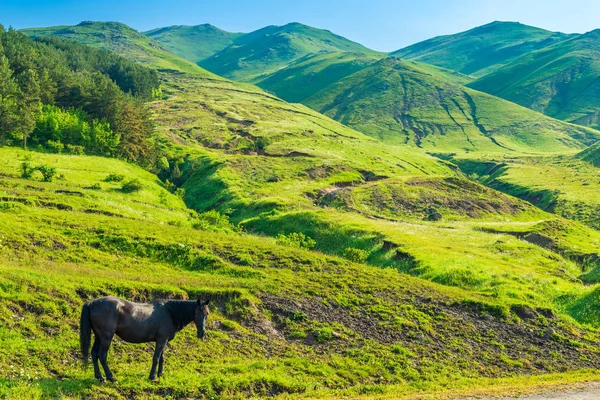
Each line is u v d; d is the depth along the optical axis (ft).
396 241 220.64
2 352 57.57
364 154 571.28
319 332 89.66
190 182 410.31
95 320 51.75
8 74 376.89
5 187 190.90
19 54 468.34
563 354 99.66
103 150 394.32
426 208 362.53
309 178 416.46
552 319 117.39
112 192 247.09
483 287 153.07
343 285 116.06
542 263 216.33
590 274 201.57
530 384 75.05
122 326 52.95
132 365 62.75
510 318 112.98
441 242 235.61
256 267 127.54
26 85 373.81
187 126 609.83
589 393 67.10
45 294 75.77
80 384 52.65
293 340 86.84
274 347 81.82
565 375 84.74
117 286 86.43
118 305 52.70
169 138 538.47
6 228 113.70
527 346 100.78
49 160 308.81
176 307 57.16
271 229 270.26
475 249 229.04
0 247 101.24
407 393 66.13
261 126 643.45
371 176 447.42
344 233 246.47
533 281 163.84
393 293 117.39
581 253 247.91
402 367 80.02
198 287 95.96
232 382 60.59
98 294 82.79
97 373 53.31
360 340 89.66
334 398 60.23
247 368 67.92
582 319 129.39
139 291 88.22
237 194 344.28
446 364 84.99
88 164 326.24
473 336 100.89
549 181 600.80
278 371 68.90
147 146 439.22
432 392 67.62
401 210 353.31
